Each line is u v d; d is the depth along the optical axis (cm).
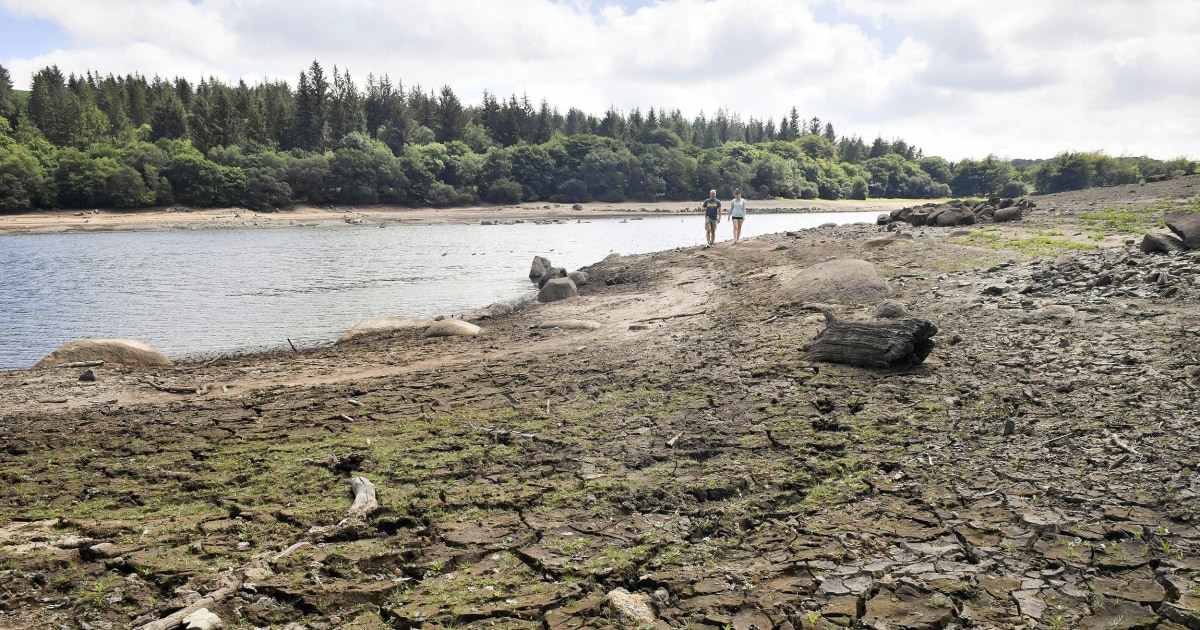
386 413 955
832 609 437
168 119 12519
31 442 889
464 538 563
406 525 595
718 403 872
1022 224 2411
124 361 1452
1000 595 442
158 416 1003
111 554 555
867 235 2544
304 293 2614
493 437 816
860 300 1405
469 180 12206
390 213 10462
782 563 497
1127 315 1065
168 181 9631
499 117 15862
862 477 631
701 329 1349
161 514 644
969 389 836
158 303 2392
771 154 16325
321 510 630
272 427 916
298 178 10606
